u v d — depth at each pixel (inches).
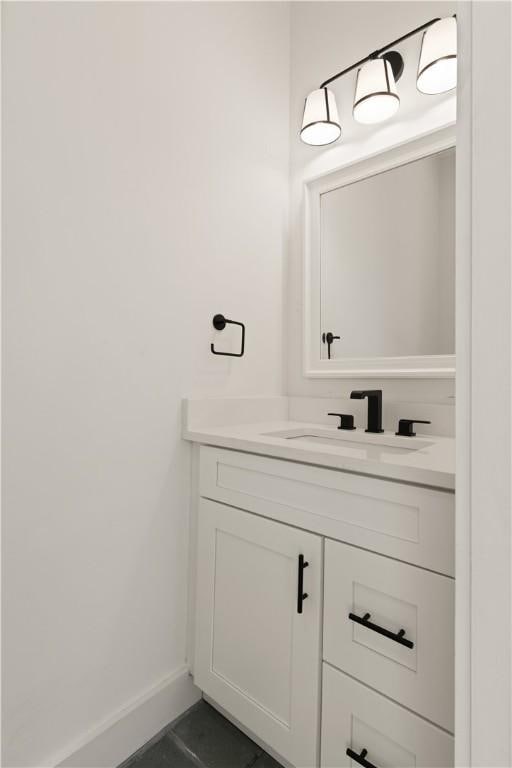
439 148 47.3
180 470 45.8
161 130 43.8
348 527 31.7
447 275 47.0
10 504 32.6
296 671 34.7
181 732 42.7
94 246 37.9
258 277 56.6
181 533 45.7
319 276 58.6
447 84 45.4
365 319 53.7
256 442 38.3
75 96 36.5
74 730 36.3
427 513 27.4
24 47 33.1
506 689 17.6
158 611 43.3
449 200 46.9
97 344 38.2
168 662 44.3
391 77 47.9
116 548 39.8
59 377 35.5
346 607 31.5
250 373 55.3
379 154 51.9
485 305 18.6
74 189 36.4
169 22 44.9
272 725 36.4
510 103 17.8
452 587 26.1
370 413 48.8
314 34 59.9
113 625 39.4
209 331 49.4
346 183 55.8
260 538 38.0
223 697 40.9
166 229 44.3
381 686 29.4
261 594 37.9
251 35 55.8
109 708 38.9
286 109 62.1
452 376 45.9
